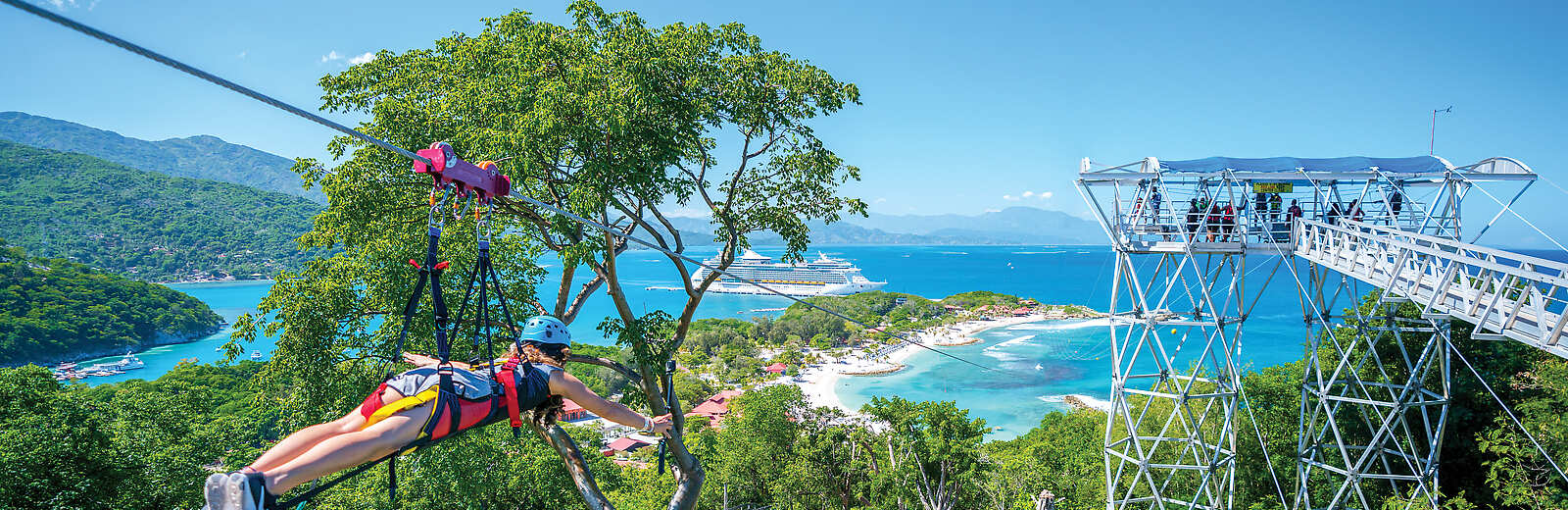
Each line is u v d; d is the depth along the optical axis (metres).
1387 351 27.77
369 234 16.06
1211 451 25.80
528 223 13.84
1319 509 27.73
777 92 16.25
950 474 36.47
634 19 14.11
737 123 16.17
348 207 15.27
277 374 15.05
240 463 28.59
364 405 3.41
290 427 15.07
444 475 17.52
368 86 16.47
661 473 11.27
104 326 148.62
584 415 85.81
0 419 21.62
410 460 17.55
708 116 14.84
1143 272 180.75
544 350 4.20
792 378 112.12
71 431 21.86
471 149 13.30
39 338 133.62
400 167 15.15
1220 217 21.53
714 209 16.72
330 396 14.44
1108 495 23.31
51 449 20.56
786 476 41.59
